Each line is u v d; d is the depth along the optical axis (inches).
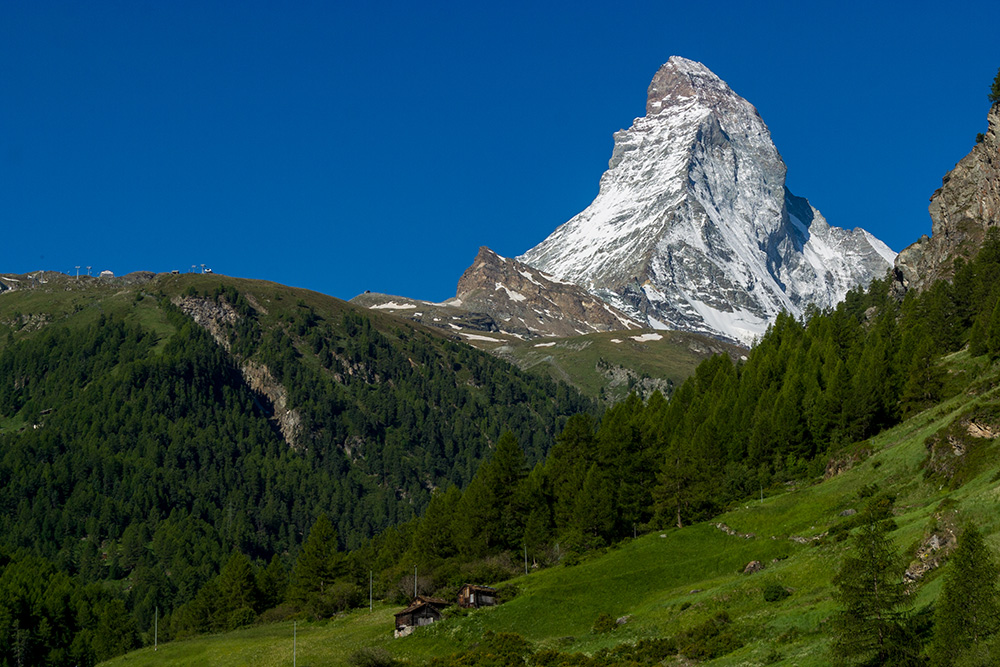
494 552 6761.8
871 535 3292.3
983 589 2965.1
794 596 4170.8
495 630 4896.7
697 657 3863.2
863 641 3169.3
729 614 4244.6
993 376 5984.3
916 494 4963.1
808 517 5413.4
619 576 5236.2
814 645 3508.9
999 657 2763.3
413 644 4972.9
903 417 6579.7
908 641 3129.9
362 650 4795.8
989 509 3730.3
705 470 6599.4
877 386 6771.7
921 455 5329.7
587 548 6176.2
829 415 6879.9
